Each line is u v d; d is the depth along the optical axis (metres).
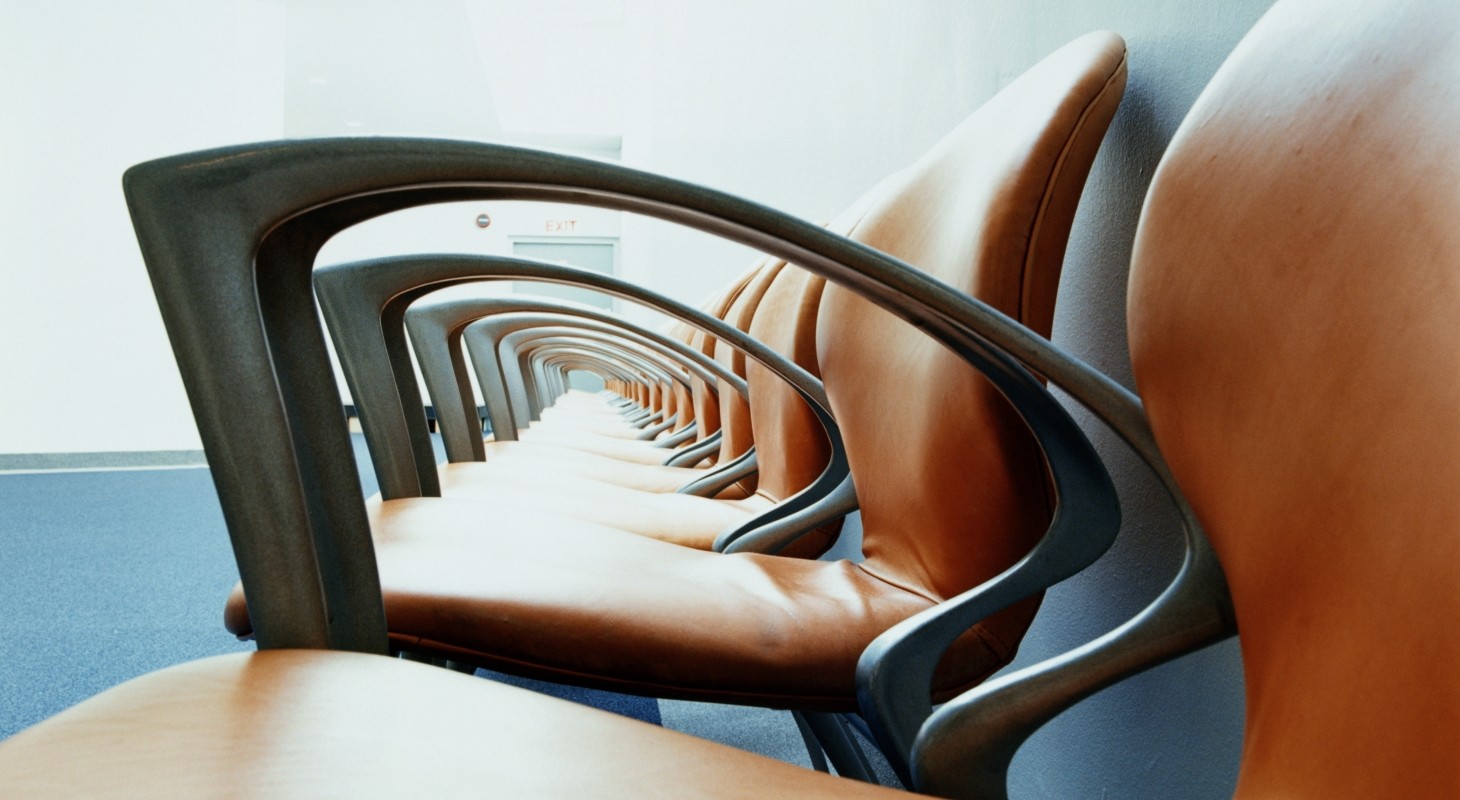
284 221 0.42
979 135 0.72
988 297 0.57
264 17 5.14
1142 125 0.74
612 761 0.29
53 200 4.52
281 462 0.41
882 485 0.77
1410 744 0.25
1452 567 0.25
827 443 1.09
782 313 1.21
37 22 4.45
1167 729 0.68
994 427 0.59
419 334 1.36
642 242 6.68
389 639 0.52
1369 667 0.27
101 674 1.41
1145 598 0.71
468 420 1.42
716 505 1.20
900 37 1.42
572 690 1.55
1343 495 0.29
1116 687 0.76
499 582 0.55
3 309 4.45
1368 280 0.29
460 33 7.49
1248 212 0.36
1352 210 0.31
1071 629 0.84
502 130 10.31
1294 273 0.33
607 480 1.49
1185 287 0.39
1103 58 0.59
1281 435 0.33
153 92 4.70
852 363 0.84
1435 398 0.26
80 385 4.62
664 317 5.03
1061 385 0.45
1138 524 0.72
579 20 7.86
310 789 0.25
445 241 9.77
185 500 3.43
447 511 0.80
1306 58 0.35
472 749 0.29
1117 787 0.75
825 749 0.74
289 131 10.24
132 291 4.71
